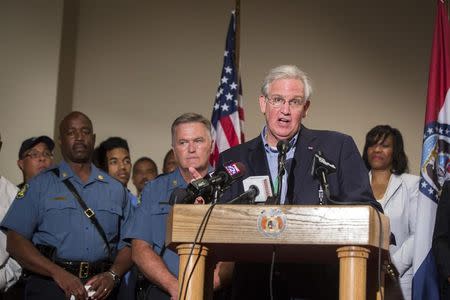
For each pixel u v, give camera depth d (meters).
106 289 5.18
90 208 5.44
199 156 4.98
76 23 8.80
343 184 3.74
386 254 3.13
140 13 8.91
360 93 8.72
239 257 3.45
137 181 7.69
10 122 7.94
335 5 8.89
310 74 8.77
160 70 8.81
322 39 8.84
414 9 8.81
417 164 8.53
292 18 8.88
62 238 5.31
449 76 5.89
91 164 5.68
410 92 8.69
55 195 5.42
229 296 4.87
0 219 6.02
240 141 7.15
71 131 5.61
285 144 3.48
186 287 3.03
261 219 3.00
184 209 3.07
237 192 3.85
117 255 5.40
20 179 7.82
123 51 8.82
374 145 6.09
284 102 3.83
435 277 5.48
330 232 2.94
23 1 8.20
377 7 8.86
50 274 5.14
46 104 8.02
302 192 3.79
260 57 8.83
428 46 8.74
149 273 4.70
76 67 8.72
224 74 7.32
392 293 5.46
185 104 8.76
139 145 8.66
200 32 8.88
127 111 8.71
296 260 3.50
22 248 5.27
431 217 5.61
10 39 8.12
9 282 5.79
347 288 2.92
